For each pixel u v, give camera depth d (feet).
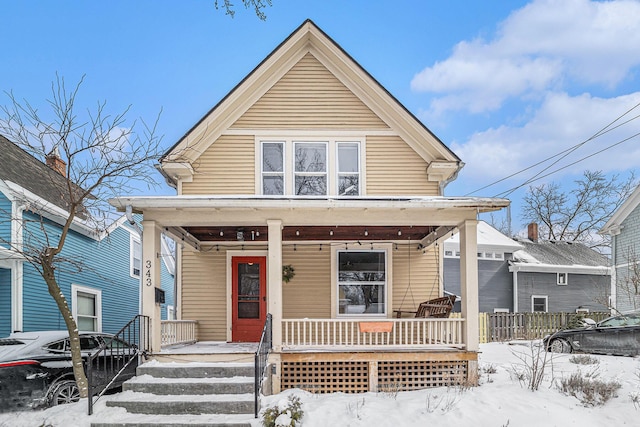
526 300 78.07
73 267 43.93
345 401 25.61
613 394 25.27
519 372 30.73
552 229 120.67
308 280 39.86
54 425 22.85
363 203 29.04
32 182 44.01
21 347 26.20
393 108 39.60
